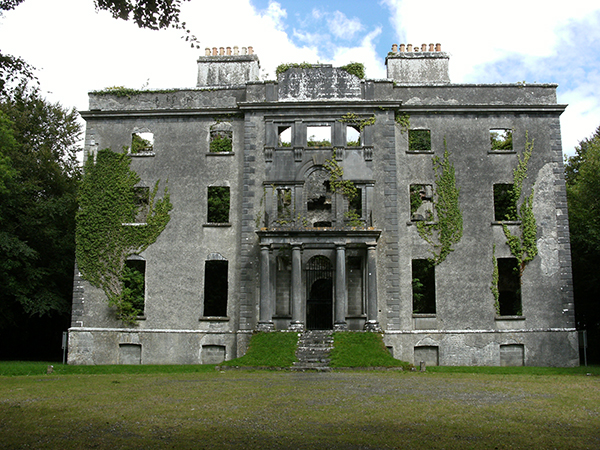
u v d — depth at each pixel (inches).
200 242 1323.8
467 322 1267.2
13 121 1523.1
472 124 1346.0
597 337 1552.7
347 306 1299.2
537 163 1331.2
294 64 1368.1
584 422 497.0
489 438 435.2
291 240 1222.9
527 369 1106.7
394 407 556.4
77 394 647.8
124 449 403.9
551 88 1359.5
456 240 1294.3
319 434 443.8
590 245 1391.5
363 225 1272.1
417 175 1327.5
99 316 1307.8
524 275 1284.4
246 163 1323.8
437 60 1481.3
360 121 1325.0
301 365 992.2
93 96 1402.6
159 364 1259.2
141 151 1456.7
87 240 1334.9
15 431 458.3
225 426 471.5
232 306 1296.8
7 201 1427.2
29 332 1659.7
